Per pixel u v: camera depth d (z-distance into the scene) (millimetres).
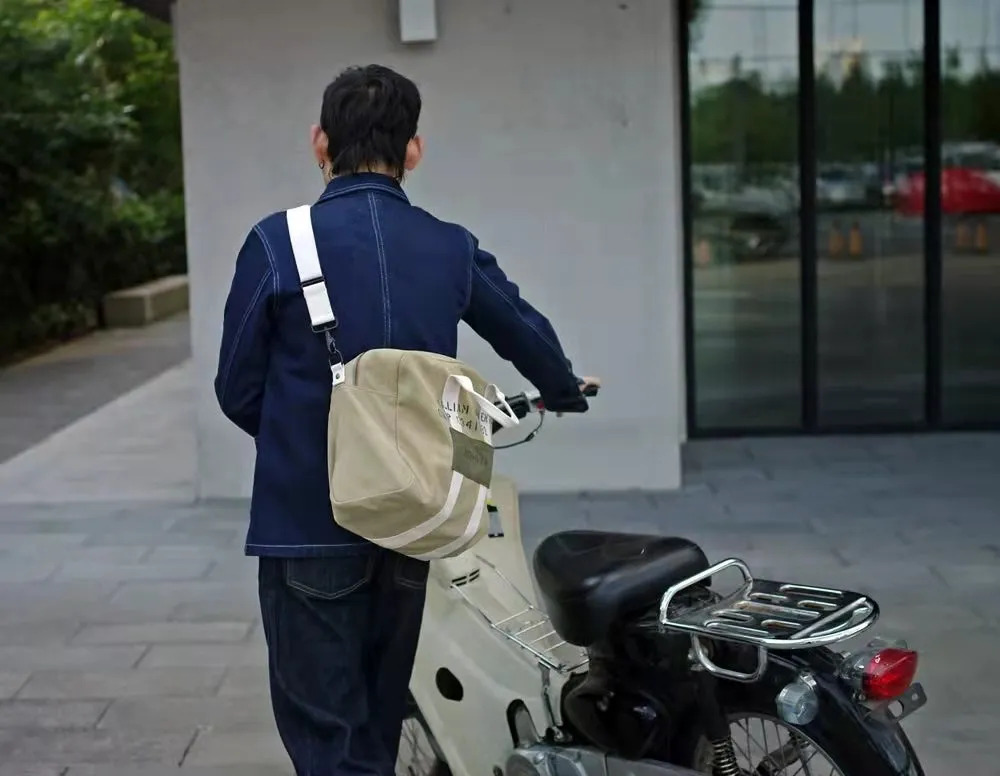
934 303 8641
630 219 7008
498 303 2732
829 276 8672
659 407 7148
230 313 2613
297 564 2551
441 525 2430
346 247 2592
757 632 2383
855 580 5566
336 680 2594
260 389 2637
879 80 8469
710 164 8578
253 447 7238
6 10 14234
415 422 2455
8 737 4180
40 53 14219
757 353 8727
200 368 7141
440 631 3236
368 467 2426
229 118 6918
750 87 8484
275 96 6902
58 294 15812
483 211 7023
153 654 4914
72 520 6953
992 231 8617
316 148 2816
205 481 7289
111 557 6227
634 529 6418
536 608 3254
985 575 5598
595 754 2775
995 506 6734
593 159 6965
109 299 17406
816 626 2387
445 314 2639
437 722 3172
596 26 6871
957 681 4457
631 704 2729
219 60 6887
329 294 2559
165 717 4324
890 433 8727
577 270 7051
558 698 2953
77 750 4078
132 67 21016
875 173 8570
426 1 6738
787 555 5953
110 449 8969
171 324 17766
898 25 8398
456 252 2688
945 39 8414
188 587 5742
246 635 5113
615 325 7086
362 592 2605
